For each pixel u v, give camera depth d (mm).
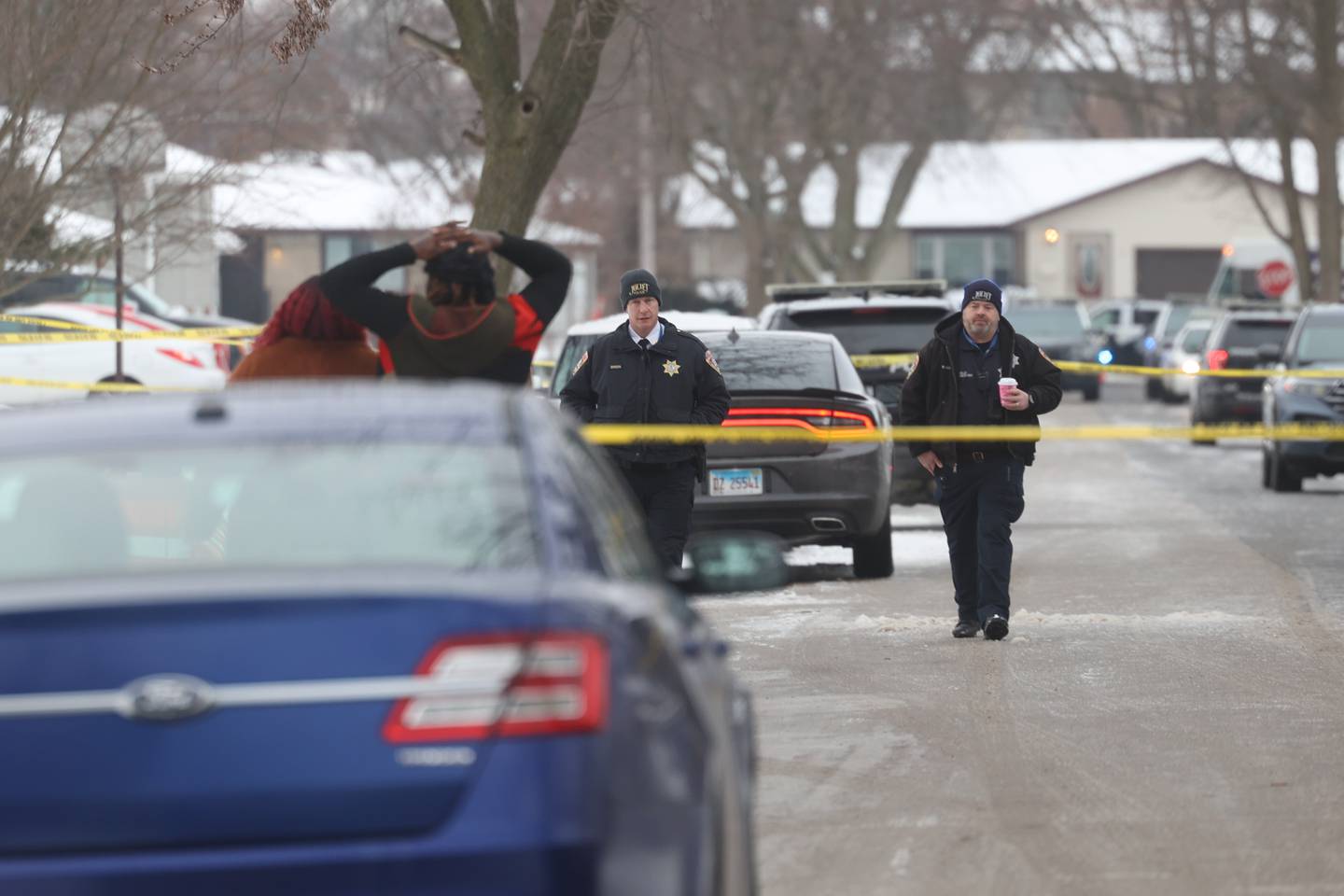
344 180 176875
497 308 24609
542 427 16938
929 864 23719
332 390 17641
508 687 13969
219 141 77562
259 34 63344
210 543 15984
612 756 14070
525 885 13727
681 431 30141
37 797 13750
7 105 59125
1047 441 115438
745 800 18500
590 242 187125
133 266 100688
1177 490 81375
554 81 64125
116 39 61312
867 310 65938
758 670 37594
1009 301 166500
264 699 13836
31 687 13805
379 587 14172
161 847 13789
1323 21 140625
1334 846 24406
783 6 160625
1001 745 30484
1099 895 22375
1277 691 34875
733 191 180000
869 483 49562
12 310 82812
